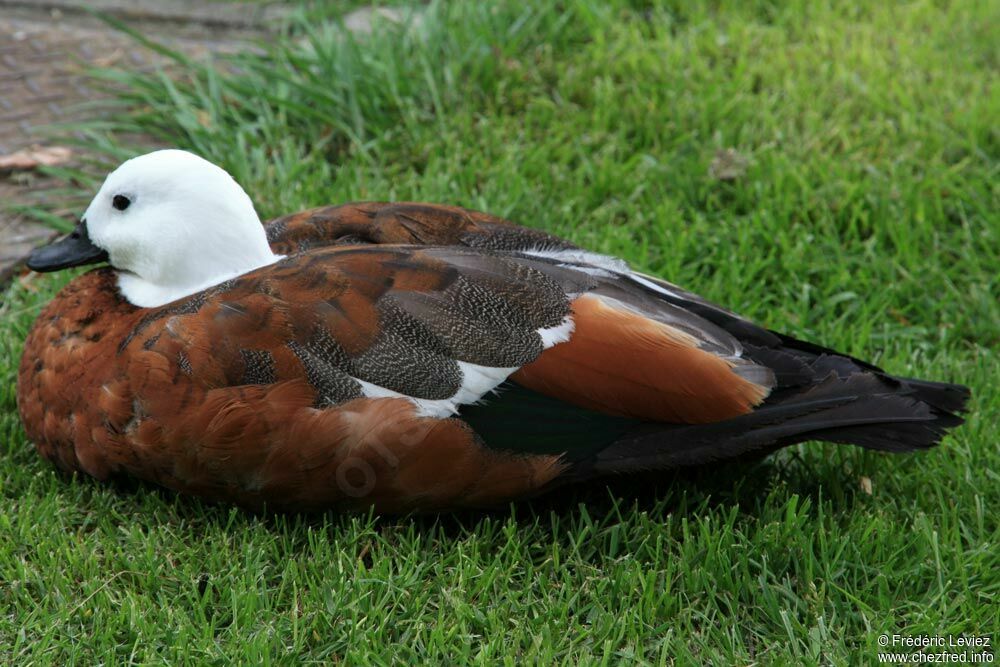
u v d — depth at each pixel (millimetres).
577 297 4680
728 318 5043
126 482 5086
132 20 8977
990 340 6375
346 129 7559
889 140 7672
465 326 4570
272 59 8234
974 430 5484
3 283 6441
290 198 7008
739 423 4586
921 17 9164
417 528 4922
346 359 4508
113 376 4664
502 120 7754
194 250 4902
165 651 4250
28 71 8227
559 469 4641
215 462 4578
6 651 4234
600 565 4793
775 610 4473
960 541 4828
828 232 6934
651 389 4566
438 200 7008
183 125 7527
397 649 4281
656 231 6914
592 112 7973
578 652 4297
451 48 8391
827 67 8352
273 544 4695
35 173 7281
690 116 7875
